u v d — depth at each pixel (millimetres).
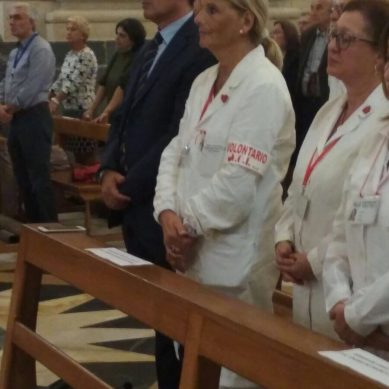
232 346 1937
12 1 8477
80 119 7633
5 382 2723
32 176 6680
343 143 2541
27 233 2768
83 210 7789
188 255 2932
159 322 2186
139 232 3305
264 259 2908
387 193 2213
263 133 2785
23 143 6613
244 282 2881
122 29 7750
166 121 3258
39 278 2801
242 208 2805
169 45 3256
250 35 2893
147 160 3227
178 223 2896
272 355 1825
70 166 7359
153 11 3283
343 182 2516
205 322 2021
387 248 2189
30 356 2732
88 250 2531
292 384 1772
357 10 2479
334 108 2662
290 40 6055
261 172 2787
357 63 2492
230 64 2910
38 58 6535
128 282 2309
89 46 8875
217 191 2787
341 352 1761
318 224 2580
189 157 2947
